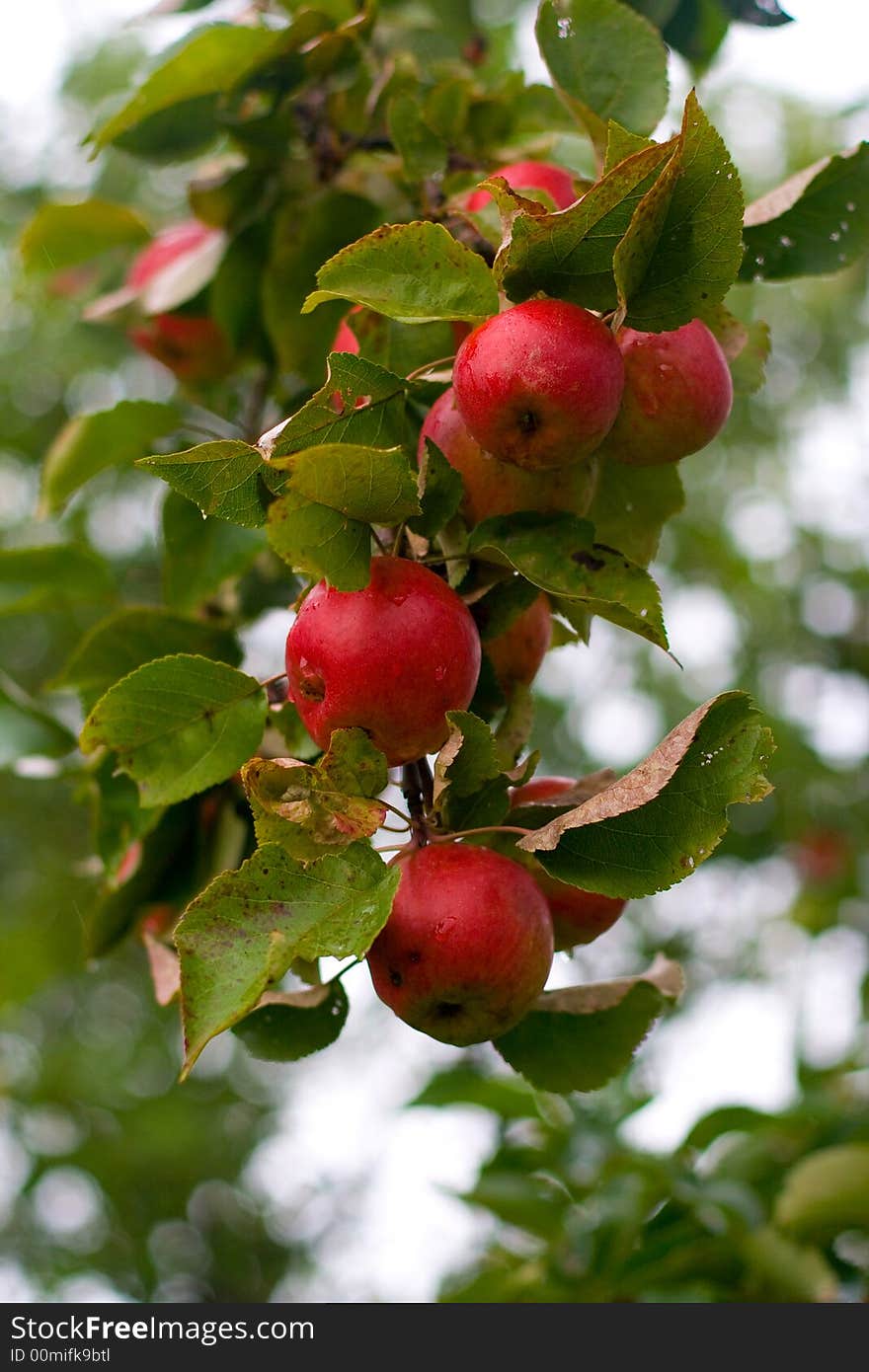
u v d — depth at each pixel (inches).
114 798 60.6
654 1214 68.9
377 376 52.9
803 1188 67.2
